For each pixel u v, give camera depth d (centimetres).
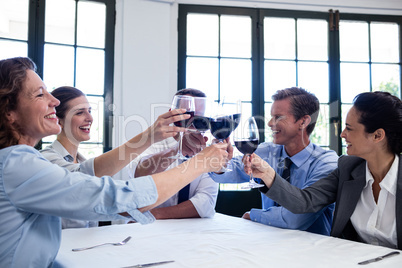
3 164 79
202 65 326
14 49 282
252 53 329
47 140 282
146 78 312
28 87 87
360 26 343
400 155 127
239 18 331
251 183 137
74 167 140
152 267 85
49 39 290
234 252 98
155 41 315
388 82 344
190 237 119
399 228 116
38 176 79
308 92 172
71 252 100
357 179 131
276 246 105
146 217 87
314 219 149
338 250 101
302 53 337
